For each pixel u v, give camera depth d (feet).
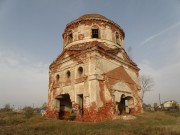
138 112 89.30
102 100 71.05
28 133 43.34
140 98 94.38
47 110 89.61
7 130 47.73
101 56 76.48
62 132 43.47
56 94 86.58
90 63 73.87
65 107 89.71
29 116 90.33
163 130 43.57
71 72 81.56
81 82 75.25
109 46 88.43
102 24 90.79
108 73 77.36
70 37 96.48
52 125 56.24
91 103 68.64
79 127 51.75
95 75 71.05
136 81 95.76
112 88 76.07
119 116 68.49
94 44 80.23
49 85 92.99
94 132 43.21
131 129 46.78
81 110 75.66
